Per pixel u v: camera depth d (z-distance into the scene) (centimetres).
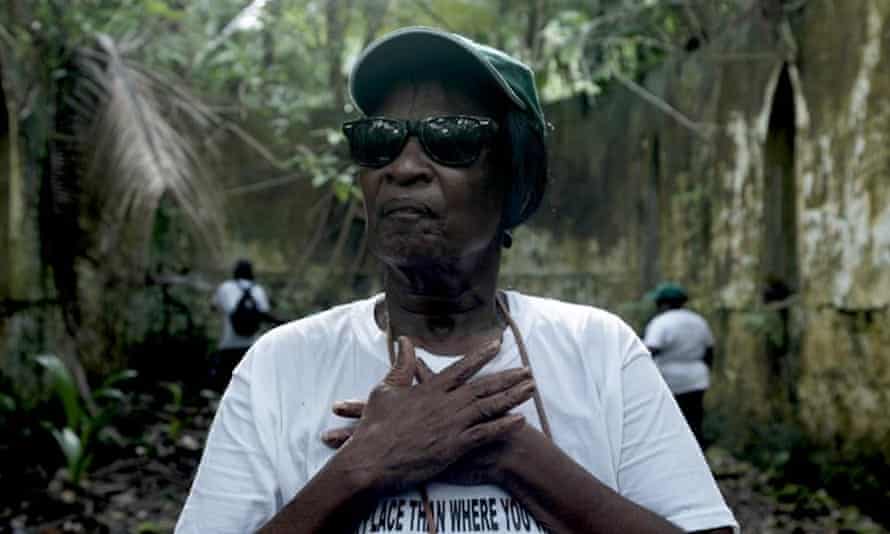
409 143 137
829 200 692
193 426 877
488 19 1040
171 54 920
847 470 666
